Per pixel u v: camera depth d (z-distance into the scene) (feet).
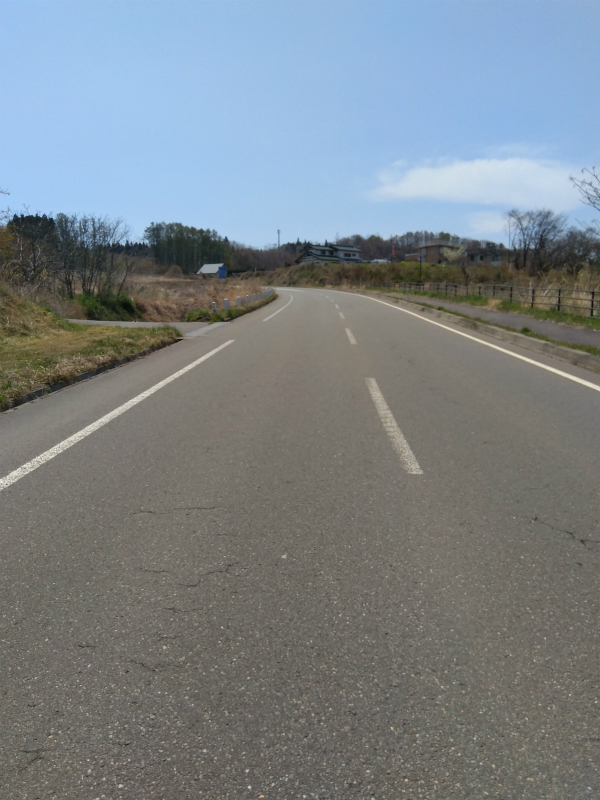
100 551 10.93
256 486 14.05
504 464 15.57
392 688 7.36
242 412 21.45
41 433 19.15
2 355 34.30
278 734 6.68
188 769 6.25
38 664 7.87
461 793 5.95
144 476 14.83
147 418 20.76
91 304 81.97
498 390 25.41
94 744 6.58
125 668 7.77
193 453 16.62
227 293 132.67
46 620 8.84
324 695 7.25
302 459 16.01
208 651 8.08
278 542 11.18
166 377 29.01
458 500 13.14
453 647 8.12
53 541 11.34
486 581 9.77
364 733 6.68
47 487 14.19
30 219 89.25
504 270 179.52
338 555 10.66
